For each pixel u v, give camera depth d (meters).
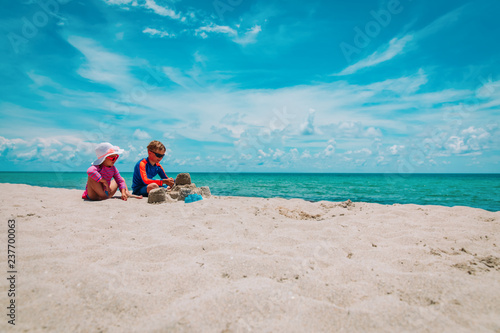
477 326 1.35
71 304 1.48
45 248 2.31
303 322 1.38
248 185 17.03
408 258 2.32
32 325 1.31
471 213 4.38
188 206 4.37
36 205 4.19
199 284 1.77
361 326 1.35
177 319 1.36
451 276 1.90
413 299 1.62
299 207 5.18
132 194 5.77
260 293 1.62
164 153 5.95
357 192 11.91
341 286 1.78
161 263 2.09
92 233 2.79
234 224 3.38
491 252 2.49
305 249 2.51
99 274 1.81
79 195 5.63
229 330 1.30
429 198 9.40
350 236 3.00
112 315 1.41
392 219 3.94
